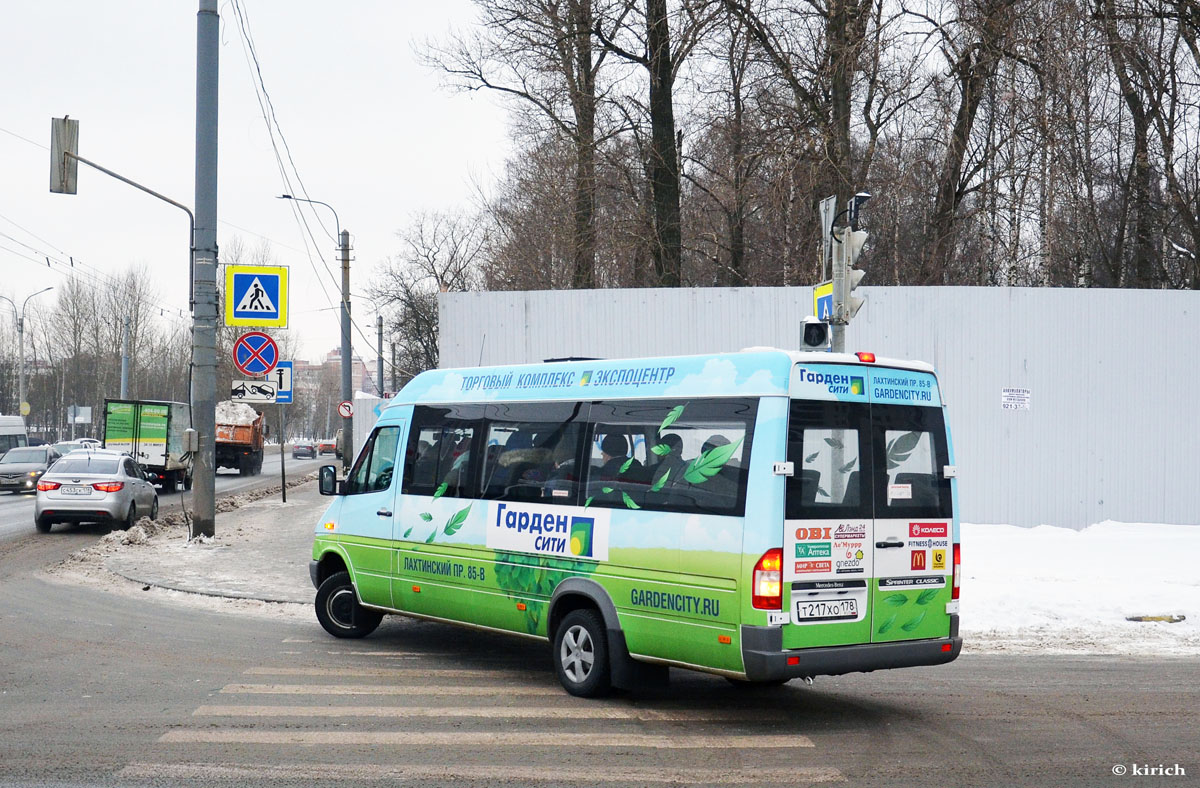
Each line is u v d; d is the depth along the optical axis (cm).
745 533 721
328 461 8844
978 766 647
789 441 727
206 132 1834
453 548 954
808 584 724
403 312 6681
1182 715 785
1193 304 1762
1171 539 1620
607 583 812
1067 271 2778
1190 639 1093
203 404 1886
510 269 4359
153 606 1266
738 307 1750
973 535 1662
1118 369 1755
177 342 9438
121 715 745
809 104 2325
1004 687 884
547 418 897
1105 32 2339
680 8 2372
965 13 2267
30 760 630
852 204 1118
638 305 1769
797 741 703
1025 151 2475
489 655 1014
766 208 2531
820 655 722
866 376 772
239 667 926
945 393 1747
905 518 772
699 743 695
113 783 588
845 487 749
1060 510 1747
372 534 1046
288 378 2512
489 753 661
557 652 848
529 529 884
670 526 771
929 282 2512
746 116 2538
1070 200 2464
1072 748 691
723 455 752
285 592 1371
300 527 2181
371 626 1092
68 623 1133
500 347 1794
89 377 8450
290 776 605
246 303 2028
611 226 2697
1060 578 1352
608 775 617
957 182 2495
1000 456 1748
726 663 726
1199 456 1758
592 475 844
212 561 1647
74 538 2078
